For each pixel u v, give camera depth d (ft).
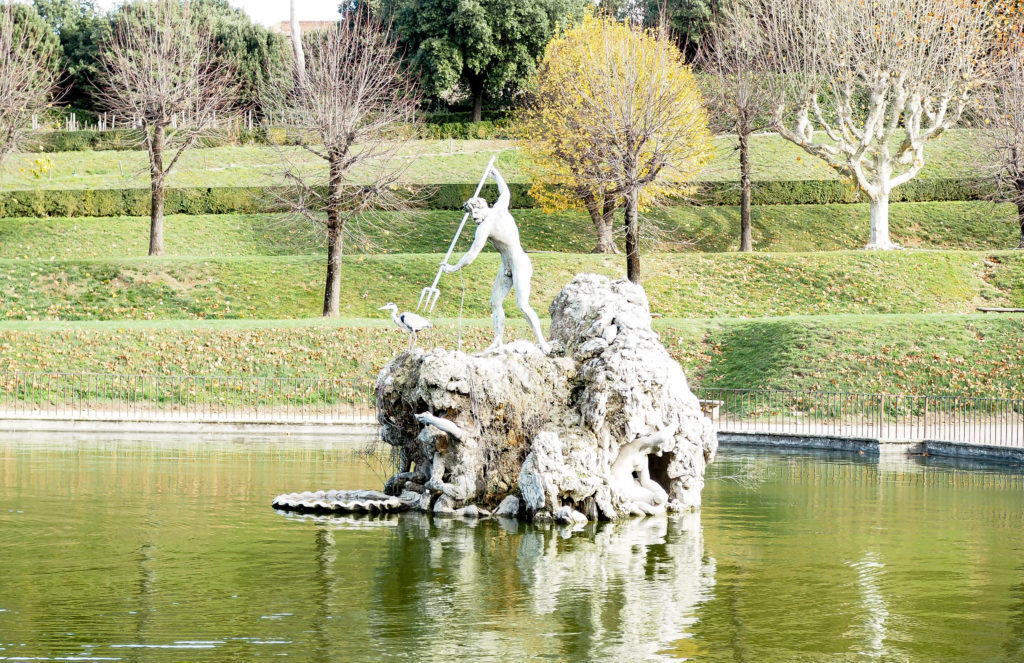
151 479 72.33
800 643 37.45
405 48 231.09
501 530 56.34
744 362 120.57
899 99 154.71
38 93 187.93
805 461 88.48
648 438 61.62
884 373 114.21
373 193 147.84
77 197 178.50
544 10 236.22
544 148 163.94
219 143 220.84
